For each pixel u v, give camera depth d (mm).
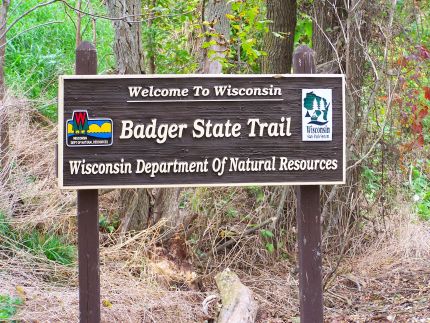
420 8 7344
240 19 7734
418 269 7180
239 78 4328
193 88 4301
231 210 7320
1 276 5676
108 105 4238
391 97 6355
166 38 8852
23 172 6969
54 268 6039
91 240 4266
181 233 6824
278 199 7527
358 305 6312
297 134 4379
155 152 4277
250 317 5633
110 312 5500
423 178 10016
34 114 8414
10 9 10625
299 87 4375
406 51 6832
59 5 11680
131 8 6723
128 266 6336
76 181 4215
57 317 5164
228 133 4332
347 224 7023
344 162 4406
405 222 7895
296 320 5926
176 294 6004
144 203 6902
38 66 9797
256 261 7352
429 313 5707
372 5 6895
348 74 6797
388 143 7297
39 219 6414
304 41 9547
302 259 4465
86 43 4281
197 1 8203
